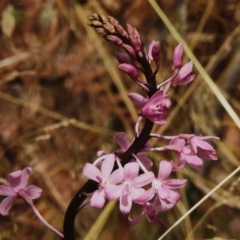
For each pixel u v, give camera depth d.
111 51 1.09
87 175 0.48
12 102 1.08
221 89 1.02
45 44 1.09
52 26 1.09
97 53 1.09
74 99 1.09
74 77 1.09
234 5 1.06
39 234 1.02
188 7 1.07
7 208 0.51
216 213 0.99
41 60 1.09
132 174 0.48
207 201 1.00
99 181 0.48
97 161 0.49
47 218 1.02
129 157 0.50
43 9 1.09
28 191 0.51
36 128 1.07
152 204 0.49
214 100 1.01
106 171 0.48
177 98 1.01
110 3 1.11
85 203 0.52
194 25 1.08
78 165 1.05
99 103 1.09
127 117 1.06
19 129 1.07
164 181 0.48
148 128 0.50
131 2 1.11
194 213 1.00
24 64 1.09
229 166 1.03
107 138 1.06
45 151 1.06
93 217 1.03
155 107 0.47
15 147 1.06
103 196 0.48
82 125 1.01
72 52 1.09
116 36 0.49
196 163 0.49
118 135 0.50
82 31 1.09
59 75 1.09
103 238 1.00
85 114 1.09
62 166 1.05
